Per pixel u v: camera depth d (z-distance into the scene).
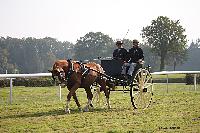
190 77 31.98
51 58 166.50
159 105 13.87
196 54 184.38
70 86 12.27
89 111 12.37
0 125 9.40
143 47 124.25
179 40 91.81
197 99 16.08
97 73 12.80
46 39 175.88
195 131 8.50
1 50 144.50
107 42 135.50
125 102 15.23
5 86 27.52
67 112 11.86
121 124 9.52
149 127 9.03
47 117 10.86
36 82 28.30
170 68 167.62
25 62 155.00
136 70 13.02
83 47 134.62
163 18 92.44
